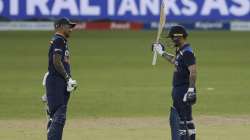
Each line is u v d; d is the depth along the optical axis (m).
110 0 190.25
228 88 85.25
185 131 44.00
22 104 71.81
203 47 149.00
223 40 166.25
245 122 59.50
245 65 115.25
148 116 63.50
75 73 102.19
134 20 191.88
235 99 75.69
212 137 51.31
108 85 88.00
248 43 159.25
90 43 156.75
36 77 97.38
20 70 106.56
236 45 154.50
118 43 157.62
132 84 89.19
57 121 43.97
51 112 44.66
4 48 144.50
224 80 93.94
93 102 73.06
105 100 74.62
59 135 44.00
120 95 78.75
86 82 91.06
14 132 54.09
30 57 127.25
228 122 59.50
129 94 79.56
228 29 195.50
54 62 43.72
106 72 103.88
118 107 69.62
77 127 56.72
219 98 76.31
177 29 43.75
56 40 44.00
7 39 164.62
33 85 88.25
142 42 160.00
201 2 190.75
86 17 190.00
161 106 70.44
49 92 44.31
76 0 188.12
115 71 105.56
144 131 54.44
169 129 55.50
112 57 128.00
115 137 51.47
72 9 188.12
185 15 190.12
